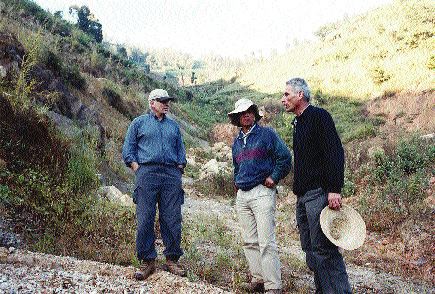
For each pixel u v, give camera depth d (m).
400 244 6.34
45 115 8.16
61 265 3.88
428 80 33.44
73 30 36.66
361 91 42.09
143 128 4.19
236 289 4.07
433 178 8.66
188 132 30.39
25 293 2.98
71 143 8.10
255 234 4.19
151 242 4.00
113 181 9.96
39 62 12.79
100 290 3.32
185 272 4.21
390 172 9.55
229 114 4.13
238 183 4.14
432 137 13.02
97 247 4.82
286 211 9.61
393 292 4.57
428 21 48.31
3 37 10.91
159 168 4.12
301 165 3.52
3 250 4.00
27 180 5.80
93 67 25.30
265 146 4.05
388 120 28.27
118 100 20.30
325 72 57.44
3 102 6.89
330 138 3.37
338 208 3.36
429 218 6.97
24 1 29.28
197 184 13.61
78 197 6.20
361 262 5.78
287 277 4.81
